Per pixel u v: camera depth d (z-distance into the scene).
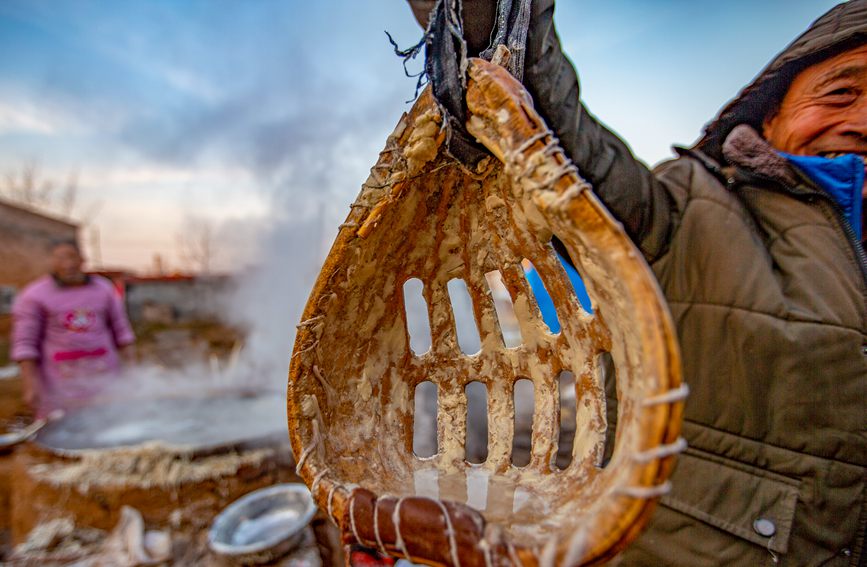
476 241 0.84
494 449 0.85
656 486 0.47
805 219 0.93
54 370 2.97
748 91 1.04
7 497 2.38
